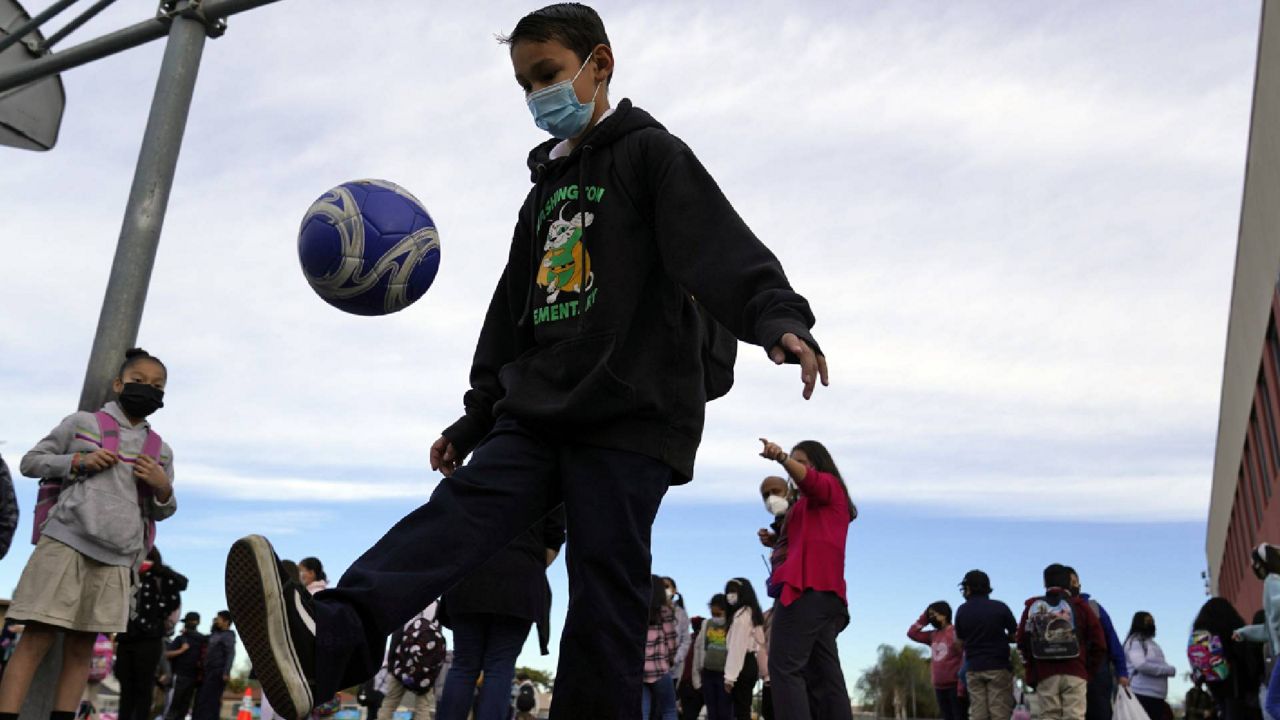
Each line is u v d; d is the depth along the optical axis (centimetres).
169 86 609
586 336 262
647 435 261
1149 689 1148
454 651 552
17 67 768
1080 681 916
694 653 1157
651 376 263
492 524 251
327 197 327
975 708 1023
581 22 277
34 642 462
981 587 1042
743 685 1038
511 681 550
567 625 258
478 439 300
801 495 645
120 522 477
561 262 274
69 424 484
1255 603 3122
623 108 279
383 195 331
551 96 273
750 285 237
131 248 573
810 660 629
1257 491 2838
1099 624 940
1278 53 1598
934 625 1220
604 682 252
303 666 219
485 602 533
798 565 611
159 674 1327
